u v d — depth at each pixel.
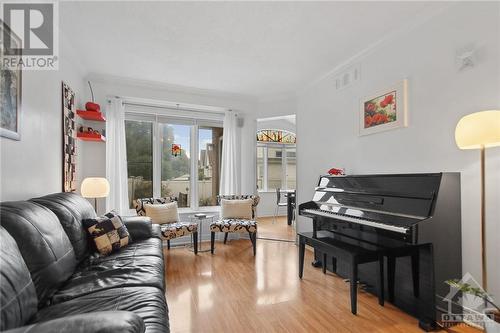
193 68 3.45
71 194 2.25
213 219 4.56
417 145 2.40
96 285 1.48
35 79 2.05
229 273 2.93
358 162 3.08
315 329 1.87
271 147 7.80
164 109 4.39
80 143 3.42
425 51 2.33
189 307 2.17
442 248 1.93
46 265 1.33
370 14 2.30
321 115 3.75
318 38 2.70
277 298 2.33
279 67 3.41
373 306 2.19
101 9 2.21
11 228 1.24
